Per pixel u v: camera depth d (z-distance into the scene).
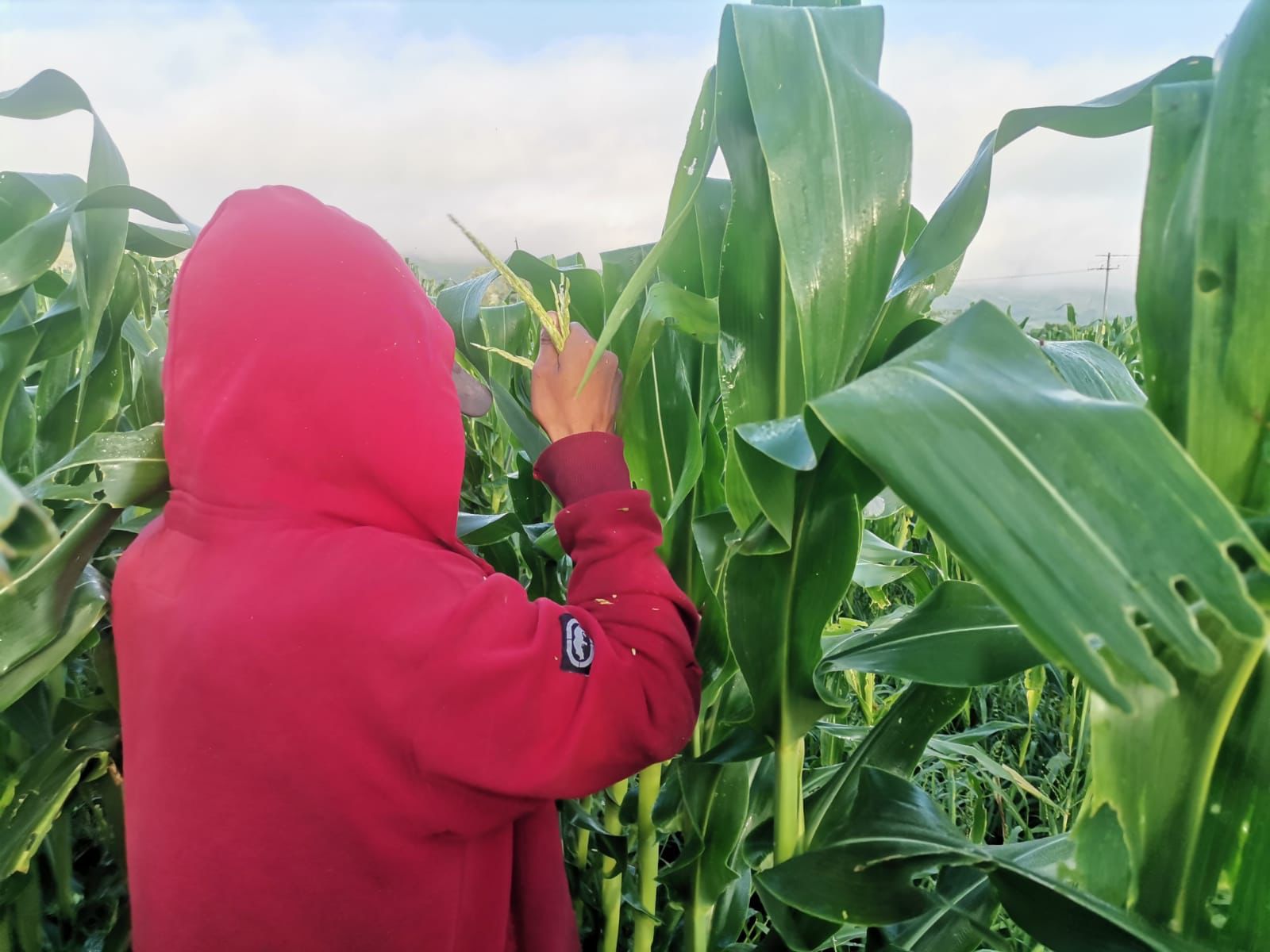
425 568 0.79
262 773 0.75
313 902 0.76
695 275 1.19
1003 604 0.43
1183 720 0.59
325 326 0.79
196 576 0.80
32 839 1.02
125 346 1.47
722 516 1.10
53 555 0.90
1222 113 0.54
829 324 0.73
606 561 0.95
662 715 0.88
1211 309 0.55
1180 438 0.58
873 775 0.93
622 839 1.41
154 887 0.80
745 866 1.38
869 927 1.00
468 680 0.75
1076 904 0.69
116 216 1.20
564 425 1.08
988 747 2.36
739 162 0.84
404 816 0.77
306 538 0.78
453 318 1.42
